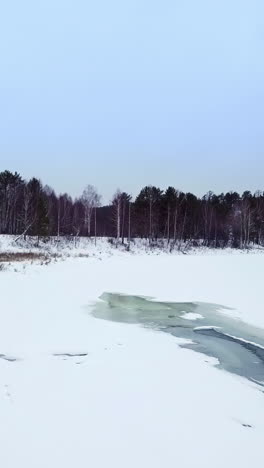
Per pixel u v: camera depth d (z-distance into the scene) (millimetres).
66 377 5738
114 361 6566
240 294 13664
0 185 51531
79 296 12516
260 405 5168
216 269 21031
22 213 47562
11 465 3561
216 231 53594
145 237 52531
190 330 9023
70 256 30109
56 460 3672
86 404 4883
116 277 17391
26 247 35969
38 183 50688
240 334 8797
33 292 12539
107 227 66625
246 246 52719
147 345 7637
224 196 72812
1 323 8547
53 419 4453
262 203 62094
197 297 13125
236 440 4242
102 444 3998
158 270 20469
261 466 3775
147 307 11461
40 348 7027
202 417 4734
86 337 7883
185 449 4000
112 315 10250
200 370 6391
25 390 5195
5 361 6297
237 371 6445
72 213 64312
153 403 5031
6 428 4199
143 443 4066
